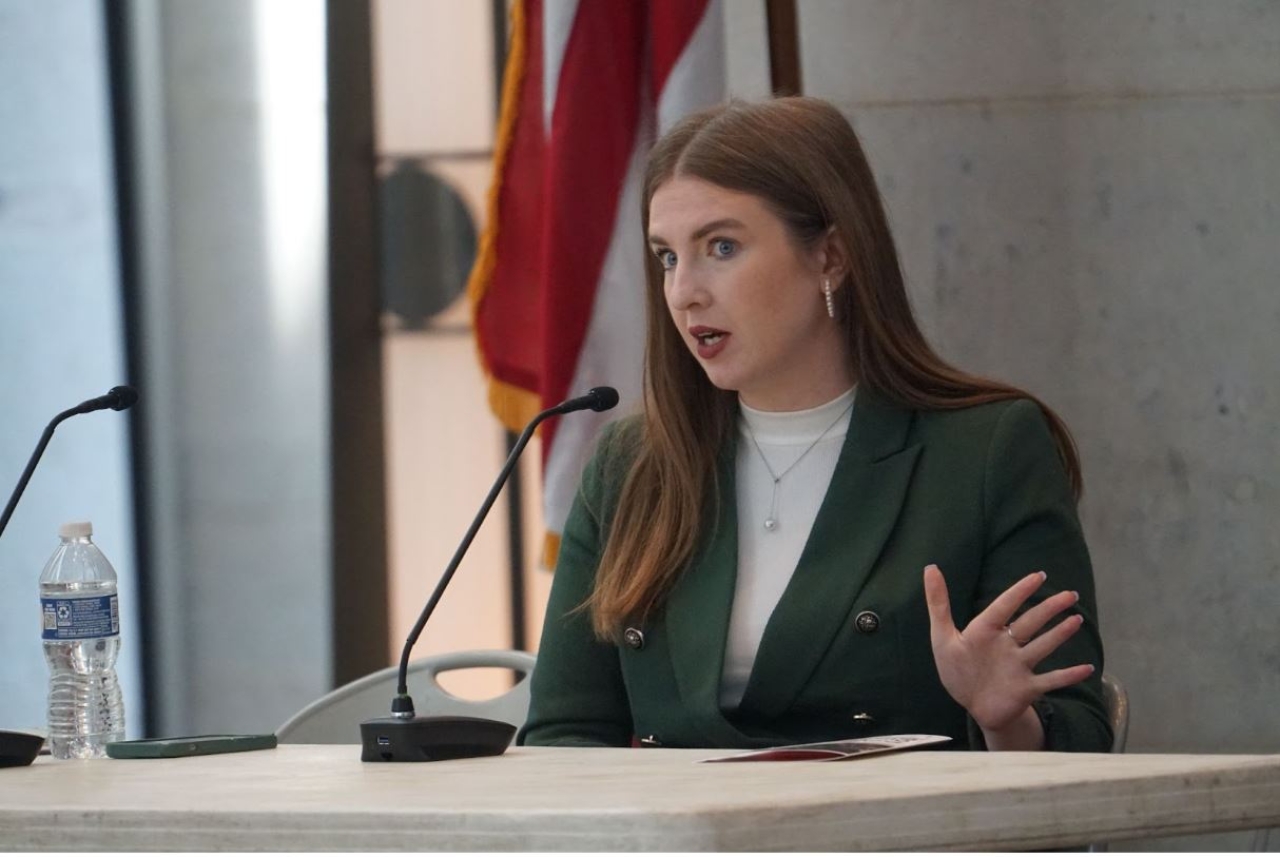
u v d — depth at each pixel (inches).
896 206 472.7
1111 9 464.8
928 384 309.6
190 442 572.4
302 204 570.9
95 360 573.9
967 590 290.0
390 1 563.2
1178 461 460.4
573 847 154.5
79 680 291.3
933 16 471.8
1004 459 295.4
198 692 568.7
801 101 312.5
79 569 305.3
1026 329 467.2
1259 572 455.8
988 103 470.0
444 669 349.1
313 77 569.6
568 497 429.7
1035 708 256.5
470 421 559.5
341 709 350.0
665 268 309.9
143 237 576.7
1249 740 454.3
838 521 297.1
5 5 578.2
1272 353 457.4
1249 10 459.8
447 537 559.5
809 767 197.2
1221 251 459.8
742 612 298.2
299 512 566.6
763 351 302.2
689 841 151.6
